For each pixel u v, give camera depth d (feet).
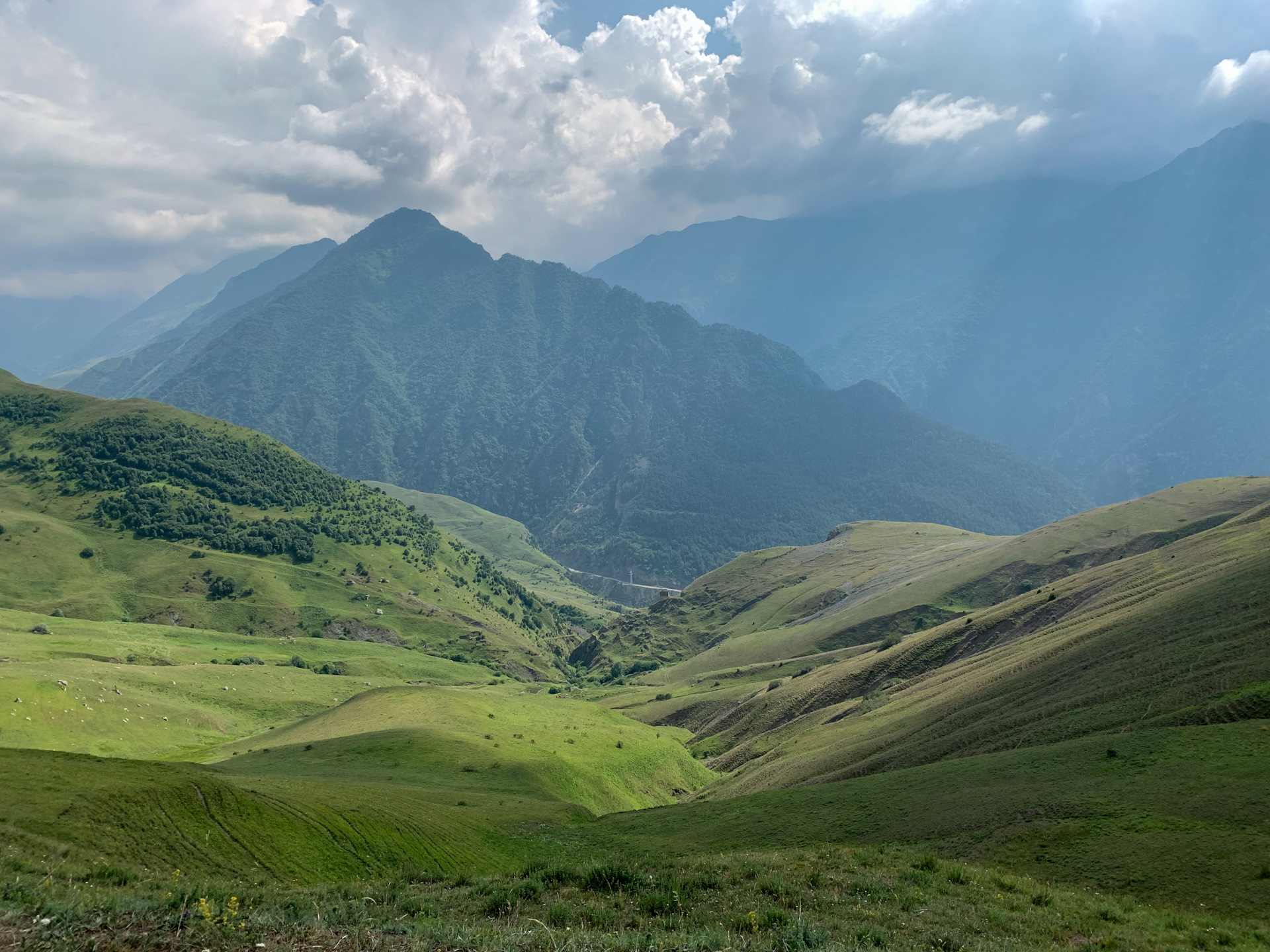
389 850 191.52
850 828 200.64
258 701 637.71
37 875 91.86
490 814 265.75
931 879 117.29
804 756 399.24
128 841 148.46
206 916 71.36
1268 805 143.13
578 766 419.95
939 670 510.58
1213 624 277.03
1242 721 195.42
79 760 186.39
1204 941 95.14
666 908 100.12
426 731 427.33
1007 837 160.15
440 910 99.40
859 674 627.87
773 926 92.68
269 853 167.12
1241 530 490.08
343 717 490.08
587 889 109.40
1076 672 305.12
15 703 460.14
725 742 637.30
